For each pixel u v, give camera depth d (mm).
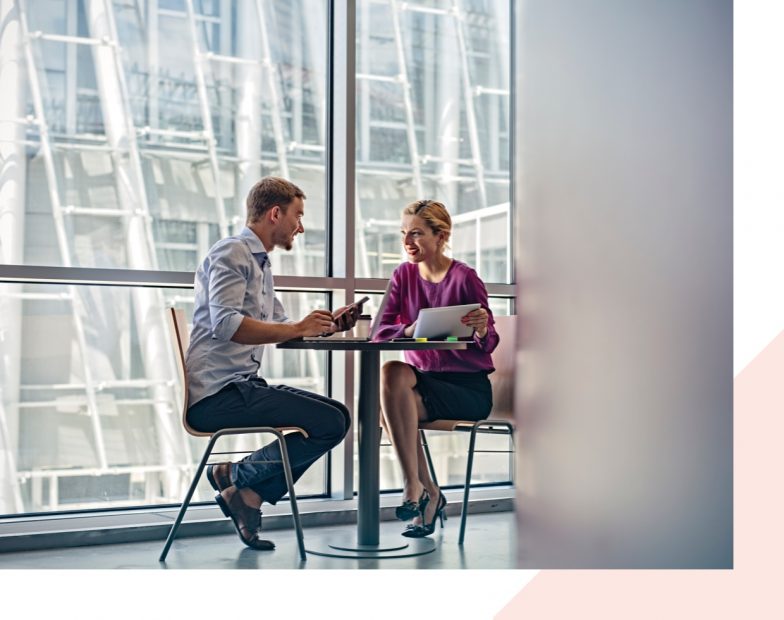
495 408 3086
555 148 2572
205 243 3564
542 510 2369
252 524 2926
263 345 2936
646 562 2273
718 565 2238
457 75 4020
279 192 2910
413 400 3021
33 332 3285
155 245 3480
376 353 2939
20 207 3275
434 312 2902
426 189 3965
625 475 2316
